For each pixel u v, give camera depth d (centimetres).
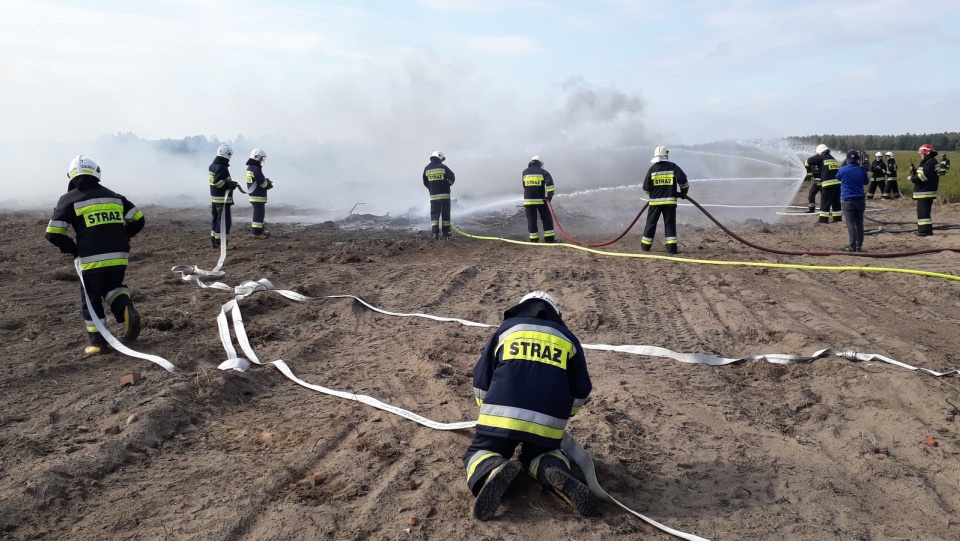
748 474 447
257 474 436
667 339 752
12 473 420
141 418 498
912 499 418
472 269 1127
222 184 1357
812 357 665
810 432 515
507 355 405
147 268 1148
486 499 371
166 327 757
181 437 494
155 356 646
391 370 648
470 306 899
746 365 665
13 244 1400
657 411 549
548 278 1071
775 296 956
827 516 399
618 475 439
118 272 675
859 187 1309
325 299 908
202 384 574
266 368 638
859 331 775
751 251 1357
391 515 390
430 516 390
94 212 660
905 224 1748
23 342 705
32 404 539
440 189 1556
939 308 896
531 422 386
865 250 1362
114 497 405
